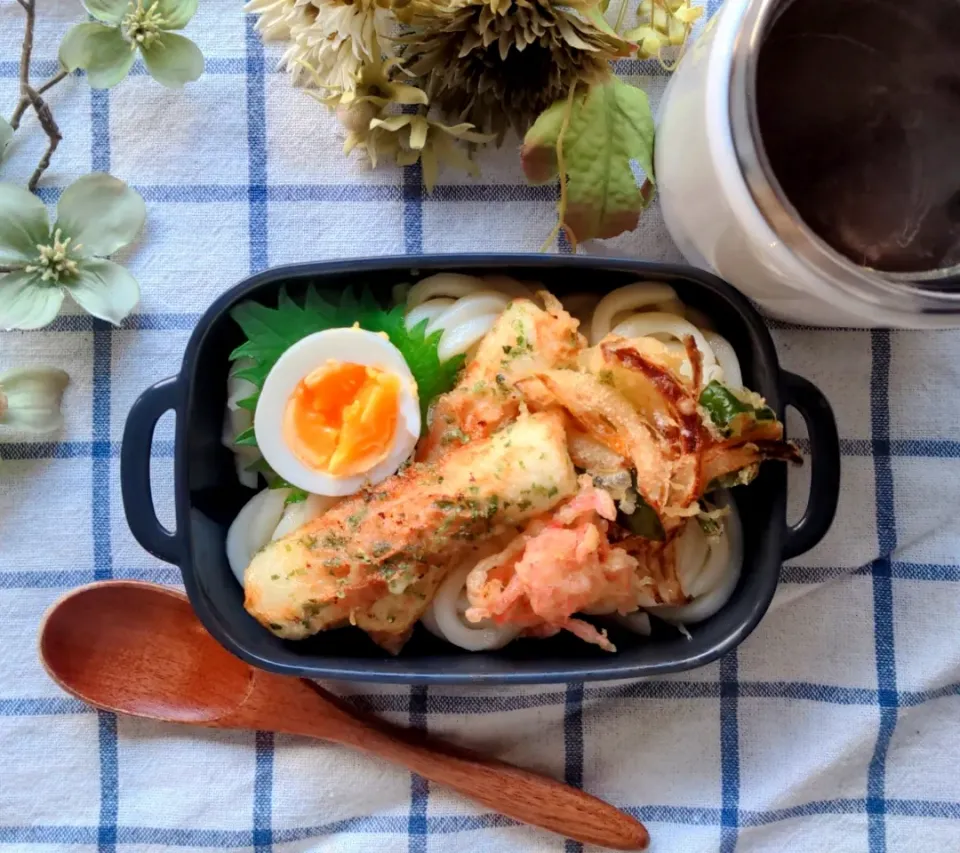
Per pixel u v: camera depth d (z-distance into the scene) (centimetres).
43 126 27
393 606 24
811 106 21
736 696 28
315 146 28
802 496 28
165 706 27
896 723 28
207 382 24
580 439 24
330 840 28
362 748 27
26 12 27
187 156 28
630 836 27
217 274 28
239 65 28
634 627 26
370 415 23
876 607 28
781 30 20
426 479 23
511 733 28
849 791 28
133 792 28
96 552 28
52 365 28
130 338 28
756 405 23
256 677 27
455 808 28
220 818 28
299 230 28
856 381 28
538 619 24
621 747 28
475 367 24
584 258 23
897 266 21
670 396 23
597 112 25
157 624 27
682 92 23
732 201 20
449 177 28
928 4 20
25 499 28
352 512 24
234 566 26
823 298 21
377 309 25
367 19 24
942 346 28
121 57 27
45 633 27
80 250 27
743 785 28
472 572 23
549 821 27
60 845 28
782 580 28
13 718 28
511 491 23
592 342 26
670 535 25
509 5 23
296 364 24
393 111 27
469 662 24
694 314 26
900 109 21
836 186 21
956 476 28
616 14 27
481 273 25
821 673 28
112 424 28
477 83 25
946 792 28
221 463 26
